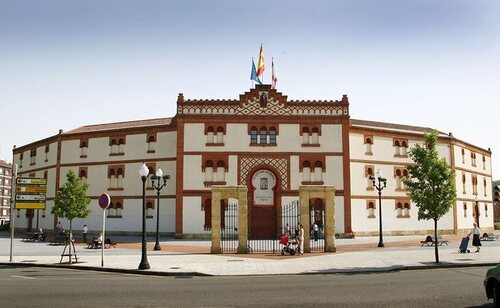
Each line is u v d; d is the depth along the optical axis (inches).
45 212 2342.5
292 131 1865.2
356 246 1423.5
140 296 568.7
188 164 1836.9
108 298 553.9
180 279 746.2
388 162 2084.2
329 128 1873.8
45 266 937.5
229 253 1181.7
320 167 1856.5
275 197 1829.5
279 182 1830.7
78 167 2204.7
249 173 1836.9
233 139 1851.6
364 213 1988.2
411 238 1859.0
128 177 2071.9
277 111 1871.3
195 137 1849.2
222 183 1827.0
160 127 2023.9
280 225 1801.2
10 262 970.1
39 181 1110.4
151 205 1998.0
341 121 1878.7
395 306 495.5
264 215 1817.2
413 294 571.2
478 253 1127.6
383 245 1396.4
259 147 1850.4
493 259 978.1
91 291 609.0
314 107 1879.9
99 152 2162.9
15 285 663.8
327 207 1220.5
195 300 540.4
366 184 2012.8
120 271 851.4
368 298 546.0
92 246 1374.3
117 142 2128.4
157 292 601.0
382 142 2085.4
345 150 1863.9
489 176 2758.4
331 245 1209.4
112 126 2261.3
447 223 2223.2
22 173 2635.3
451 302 515.2
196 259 1027.9
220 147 1845.5
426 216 967.6
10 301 532.1
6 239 1866.4
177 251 1261.1
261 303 519.2
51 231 2269.9
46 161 2380.7
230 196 1201.4
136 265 906.7
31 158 2546.8
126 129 2102.6
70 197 1384.1
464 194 2388.0
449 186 969.5
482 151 2687.0
